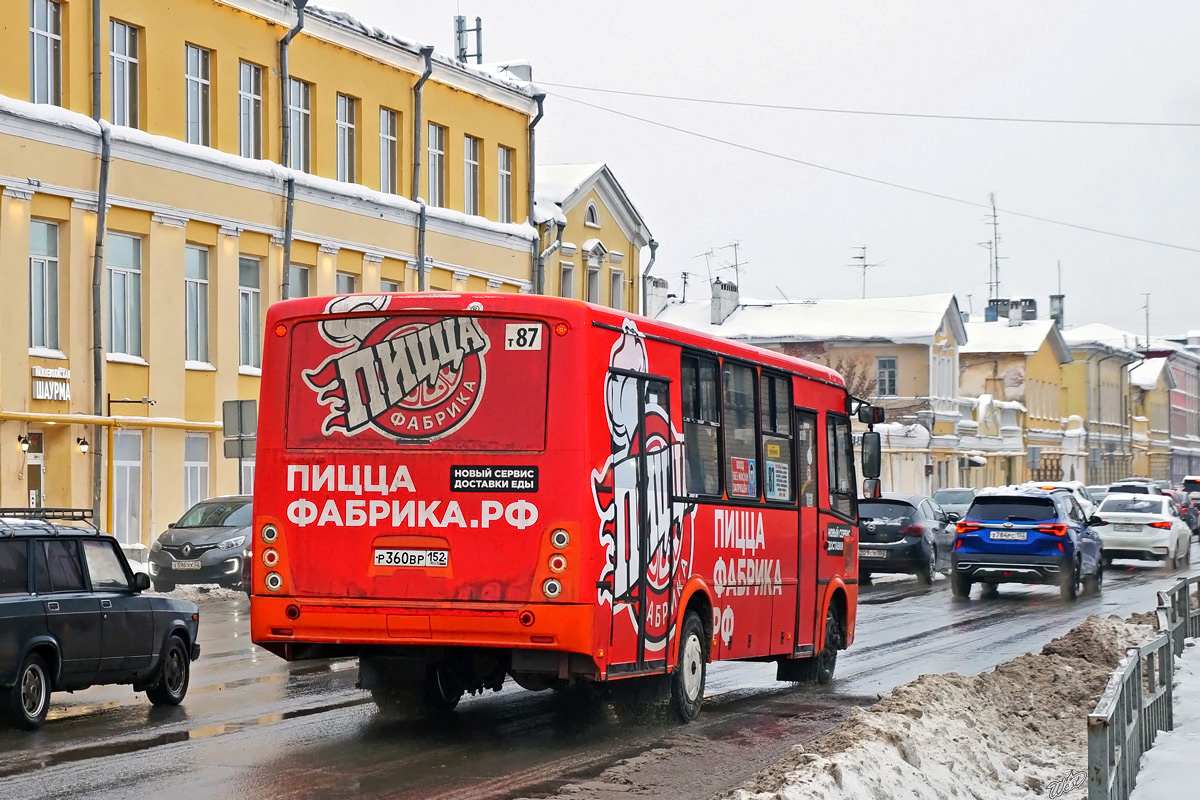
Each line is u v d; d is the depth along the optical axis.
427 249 41.62
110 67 31.55
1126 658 10.02
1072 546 29.94
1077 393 104.81
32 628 12.55
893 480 68.06
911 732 11.16
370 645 12.30
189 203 33.28
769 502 15.40
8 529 12.64
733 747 12.31
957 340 83.12
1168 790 9.88
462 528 11.82
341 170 38.91
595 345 11.91
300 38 37.06
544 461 11.71
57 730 12.71
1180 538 42.31
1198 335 158.88
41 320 29.95
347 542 12.03
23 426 29.09
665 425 13.02
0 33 28.83
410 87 41.28
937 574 38.12
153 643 13.95
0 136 28.55
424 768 11.11
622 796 10.21
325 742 12.23
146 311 32.28
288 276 36.25
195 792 10.03
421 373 11.98
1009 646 21.14
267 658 18.67
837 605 17.59
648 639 12.58
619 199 52.22
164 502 32.66
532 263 46.75
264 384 12.33
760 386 15.34
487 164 44.88
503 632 11.69
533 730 13.05
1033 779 11.29
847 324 80.56
